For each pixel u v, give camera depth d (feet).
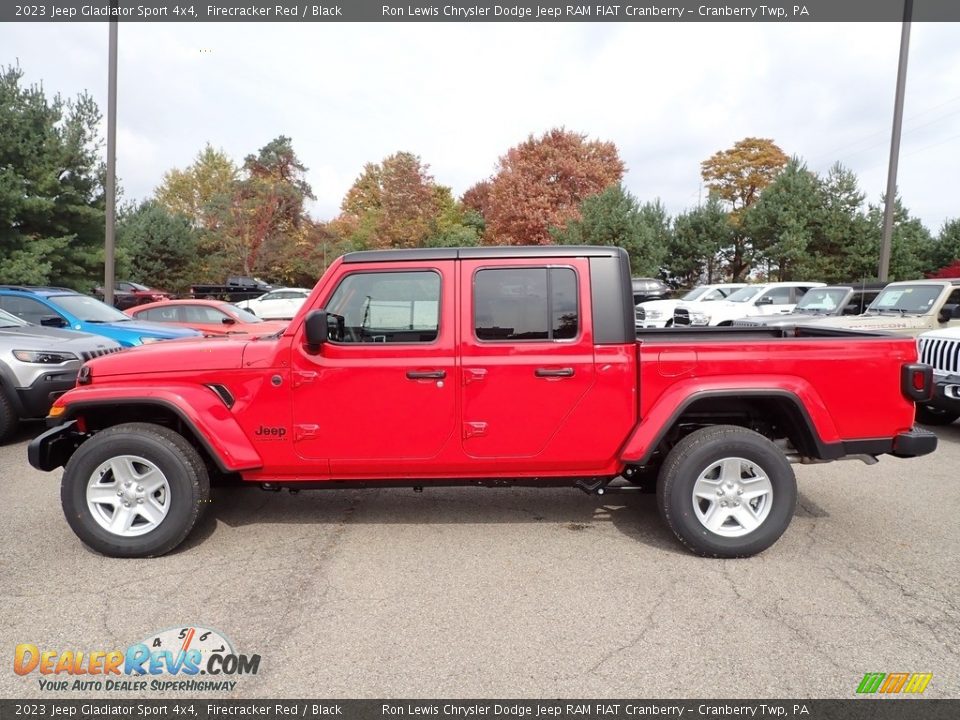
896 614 10.88
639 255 106.83
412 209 150.51
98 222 83.41
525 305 13.20
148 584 12.09
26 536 14.47
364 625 10.61
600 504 16.58
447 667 9.43
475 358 13.11
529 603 11.32
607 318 13.16
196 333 33.68
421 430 13.19
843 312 37.73
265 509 16.25
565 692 8.84
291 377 13.10
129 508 13.17
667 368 13.02
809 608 11.09
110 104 49.21
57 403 13.25
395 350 13.11
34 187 77.15
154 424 13.55
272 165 201.77
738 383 12.91
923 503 16.71
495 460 13.32
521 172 149.79
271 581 12.21
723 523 13.15
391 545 13.93
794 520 15.43
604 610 11.06
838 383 13.01
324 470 13.42
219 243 139.95
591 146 152.46
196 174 189.78
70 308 31.42
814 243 101.19
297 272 144.56
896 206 97.60
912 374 12.99
